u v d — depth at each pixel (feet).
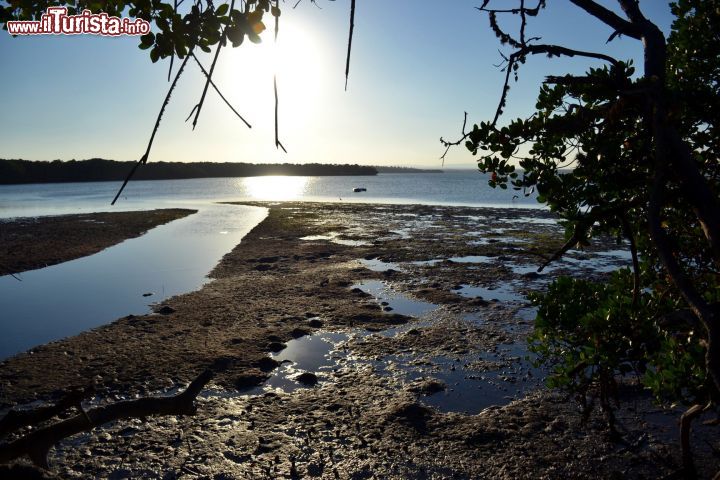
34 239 93.30
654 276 12.76
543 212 141.49
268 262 67.21
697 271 11.91
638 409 24.70
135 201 225.35
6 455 7.84
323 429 24.06
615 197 10.34
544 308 14.37
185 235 100.48
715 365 5.51
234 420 25.03
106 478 20.44
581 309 13.65
